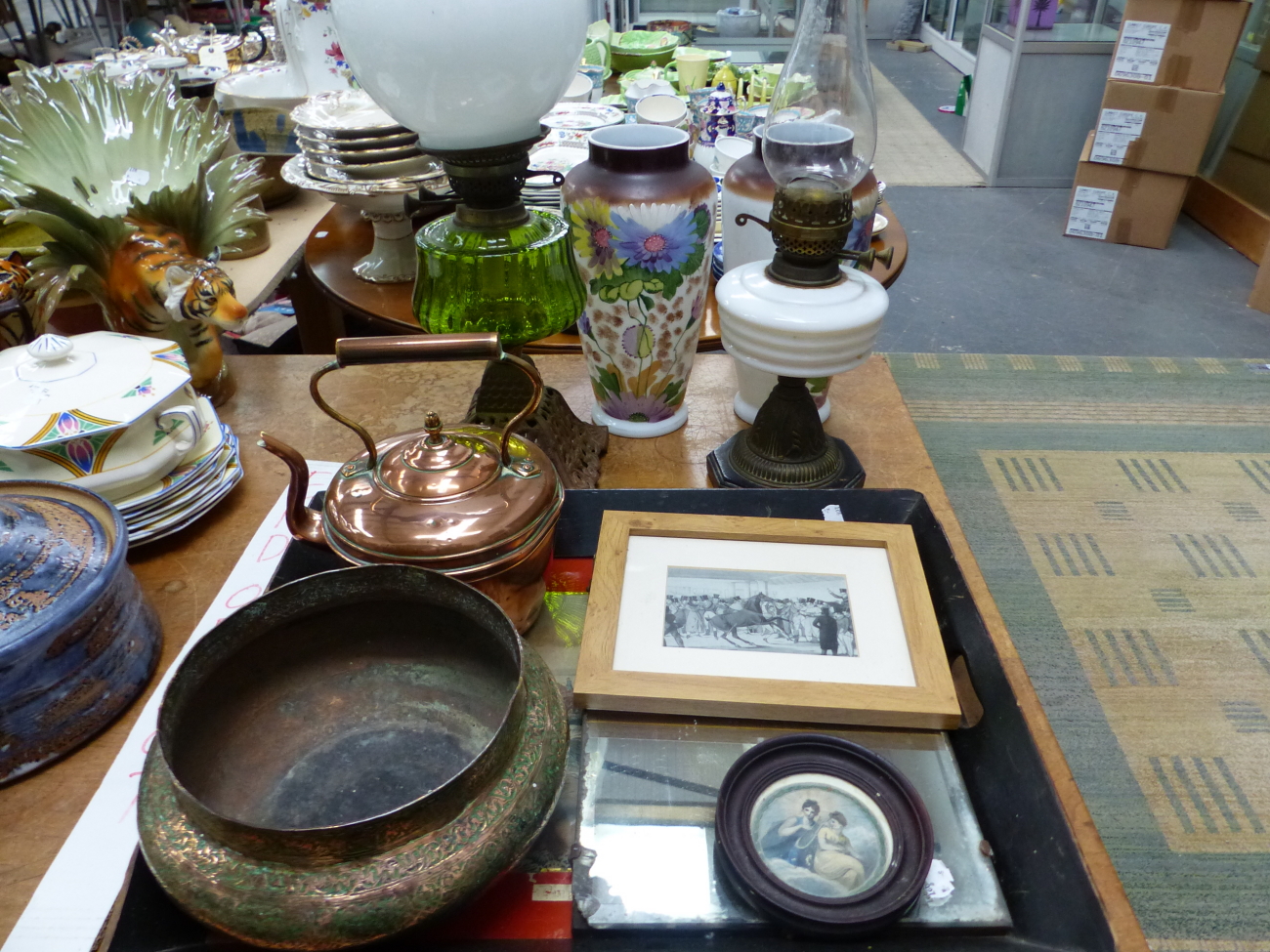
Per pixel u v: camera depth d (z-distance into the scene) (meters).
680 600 0.61
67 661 0.51
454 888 0.38
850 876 0.45
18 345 0.77
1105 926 0.41
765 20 3.09
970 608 0.61
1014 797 0.48
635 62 2.16
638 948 0.44
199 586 0.66
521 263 0.63
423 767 0.49
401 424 0.86
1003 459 1.70
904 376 2.00
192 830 0.39
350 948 0.38
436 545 0.51
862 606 0.60
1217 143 2.76
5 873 0.47
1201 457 1.70
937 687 0.54
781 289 0.65
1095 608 1.35
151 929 0.42
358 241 1.27
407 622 0.52
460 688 0.53
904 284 2.43
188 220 0.82
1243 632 1.30
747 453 0.77
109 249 0.77
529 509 0.54
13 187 0.73
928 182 3.11
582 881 0.46
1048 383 1.96
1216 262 2.52
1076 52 2.81
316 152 1.05
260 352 1.78
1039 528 1.52
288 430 0.85
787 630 0.58
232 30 2.59
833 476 0.76
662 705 0.54
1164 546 1.47
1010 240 2.68
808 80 0.67
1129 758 1.13
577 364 1.00
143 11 2.59
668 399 0.84
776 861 0.45
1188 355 2.07
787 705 0.53
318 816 0.47
